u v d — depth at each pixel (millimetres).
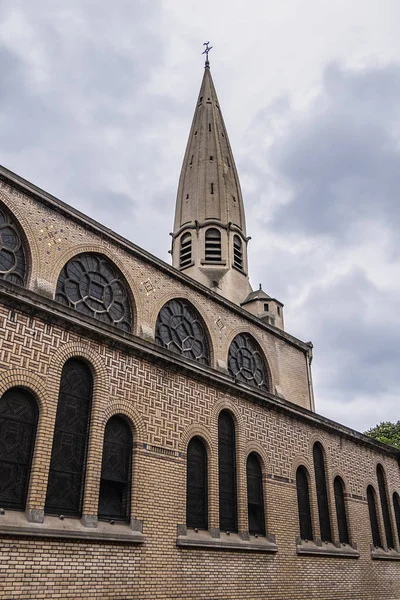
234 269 37375
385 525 31359
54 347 16562
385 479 32750
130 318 21172
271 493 23344
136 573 16406
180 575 17766
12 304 15844
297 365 30297
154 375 19594
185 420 20219
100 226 20734
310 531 25203
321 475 27438
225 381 22500
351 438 30453
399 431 59375
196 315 24484
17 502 14586
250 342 27531
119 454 17750
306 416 27016
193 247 38625
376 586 27875
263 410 24641
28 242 18094
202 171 42406
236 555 20328
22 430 15297
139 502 17391
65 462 16062
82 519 15750
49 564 14383
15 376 15281
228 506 21328
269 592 21109
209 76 51688
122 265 21328
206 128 45969
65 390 16828
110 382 17891
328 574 24859
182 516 18625
